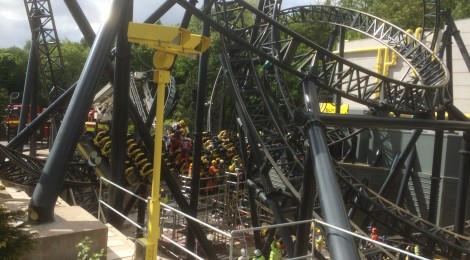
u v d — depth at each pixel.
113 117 10.44
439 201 19.23
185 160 18.28
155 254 5.85
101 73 8.63
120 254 7.33
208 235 17.12
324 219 7.62
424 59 19.66
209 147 20.41
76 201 18.73
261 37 15.08
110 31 8.92
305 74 12.09
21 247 5.41
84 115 8.23
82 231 6.69
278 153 14.08
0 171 11.00
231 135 23.11
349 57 31.20
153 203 5.77
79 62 71.56
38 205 7.21
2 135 44.03
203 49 5.44
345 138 20.80
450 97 15.70
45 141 46.62
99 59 8.63
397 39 21.89
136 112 11.33
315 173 8.59
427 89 13.28
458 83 26.89
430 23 42.72
